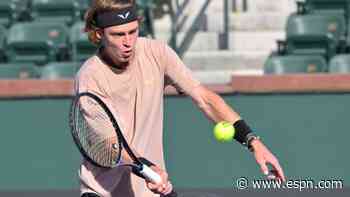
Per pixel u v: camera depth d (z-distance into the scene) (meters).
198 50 31.12
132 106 11.88
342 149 21.83
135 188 12.12
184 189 22.23
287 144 21.91
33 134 22.73
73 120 11.74
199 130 22.12
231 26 31.91
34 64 28.73
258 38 31.02
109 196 11.98
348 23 30.52
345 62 26.56
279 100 21.88
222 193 22.03
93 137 11.70
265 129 21.94
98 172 11.98
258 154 11.69
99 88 11.70
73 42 29.23
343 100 21.75
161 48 12.02
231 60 30.11
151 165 11.54
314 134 21.88
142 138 11.91
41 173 22.77
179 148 22.22
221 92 21.95
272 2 32.53
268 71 27.06
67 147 22.62
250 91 21.83
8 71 27.72
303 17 29.73
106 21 11.34
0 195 22.81
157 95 11.97
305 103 21.83
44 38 30.45
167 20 32.62
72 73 27.38
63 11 32.34
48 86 22.56
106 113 11.61
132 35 11.43
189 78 12.12
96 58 11.80
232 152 22.03
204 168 22.19
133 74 11.80
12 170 22.84
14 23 32.09
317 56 27.61
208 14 32.03
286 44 29.03
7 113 22.75
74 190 22.70
